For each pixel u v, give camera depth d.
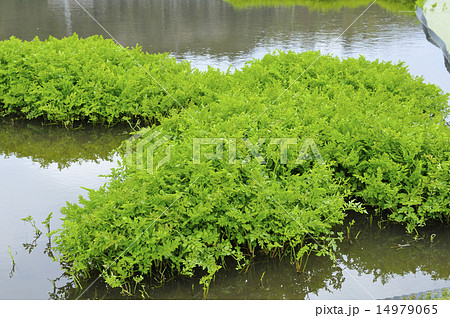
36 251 4.68
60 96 7.62
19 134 7.59
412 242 4.95
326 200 4.67
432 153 5.25
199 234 4.28
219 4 22.23
